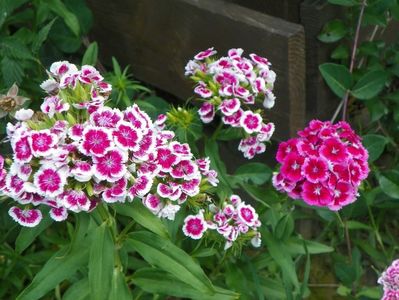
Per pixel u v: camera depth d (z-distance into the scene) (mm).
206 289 440
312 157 486
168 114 512
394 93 677
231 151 683
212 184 476
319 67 609
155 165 415
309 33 609
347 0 587
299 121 613
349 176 481
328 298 655
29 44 643
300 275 671
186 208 517
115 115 408
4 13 591
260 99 525
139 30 666
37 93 638
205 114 499
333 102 661
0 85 612
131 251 584
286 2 610
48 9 624
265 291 558
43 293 431
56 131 398
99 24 697
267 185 657
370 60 670
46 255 582
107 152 389
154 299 548
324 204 484
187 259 447
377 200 650
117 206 436
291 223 534
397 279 509
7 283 581
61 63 447
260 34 575
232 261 554
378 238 647
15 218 424
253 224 490
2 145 578
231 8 594
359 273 613
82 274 540
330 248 558
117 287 457
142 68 694
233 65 498
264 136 499
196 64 523
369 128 710
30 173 392
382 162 713
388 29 704
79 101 419
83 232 438
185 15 619
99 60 726
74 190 395
